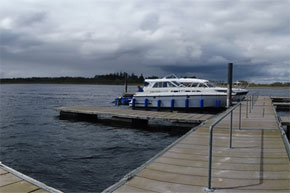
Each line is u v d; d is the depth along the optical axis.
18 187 4.10
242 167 4.84
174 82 21.61
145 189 3.87
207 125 9.75
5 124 16.22
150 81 22.44
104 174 7.39
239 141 7.03
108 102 36.97
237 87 30.11
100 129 14.48
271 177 4.32
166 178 4.30
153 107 21.81
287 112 24.53
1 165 5.15
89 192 6.22
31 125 15.84
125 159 8.81
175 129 14.47
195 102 20.42
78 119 18.14
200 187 3.92
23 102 35.56
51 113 22.09
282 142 6.88
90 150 9.95
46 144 10.92
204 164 5.04
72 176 7.23
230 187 3.89
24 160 8.68
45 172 7.54
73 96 52.94
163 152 5.89
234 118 11.78
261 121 10.71
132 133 13.39
